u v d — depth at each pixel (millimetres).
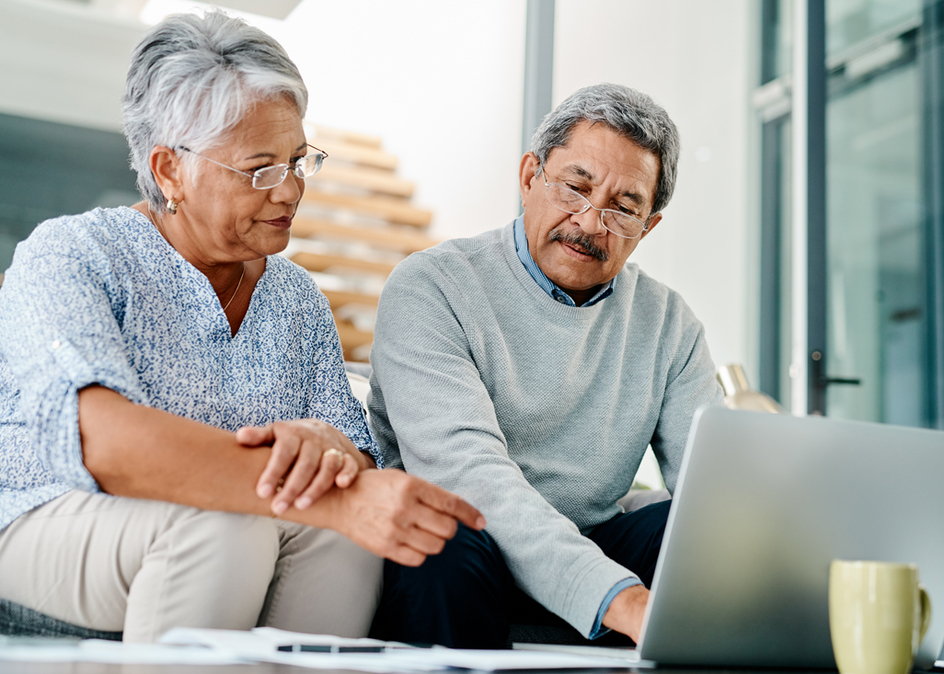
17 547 986
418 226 4676
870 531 936
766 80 3654
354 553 1087
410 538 920
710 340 3455
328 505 944
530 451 1501
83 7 3639
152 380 1122
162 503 949
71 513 972
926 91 3721
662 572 848
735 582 878
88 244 1113
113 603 970
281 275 1323
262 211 1170
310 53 4023
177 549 921
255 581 953
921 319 3584
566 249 1493
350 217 4980
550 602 1044
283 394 1240
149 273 1156
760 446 874
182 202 1176
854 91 3641
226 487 929
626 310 1619
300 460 940
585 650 968
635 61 3570
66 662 629
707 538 858
